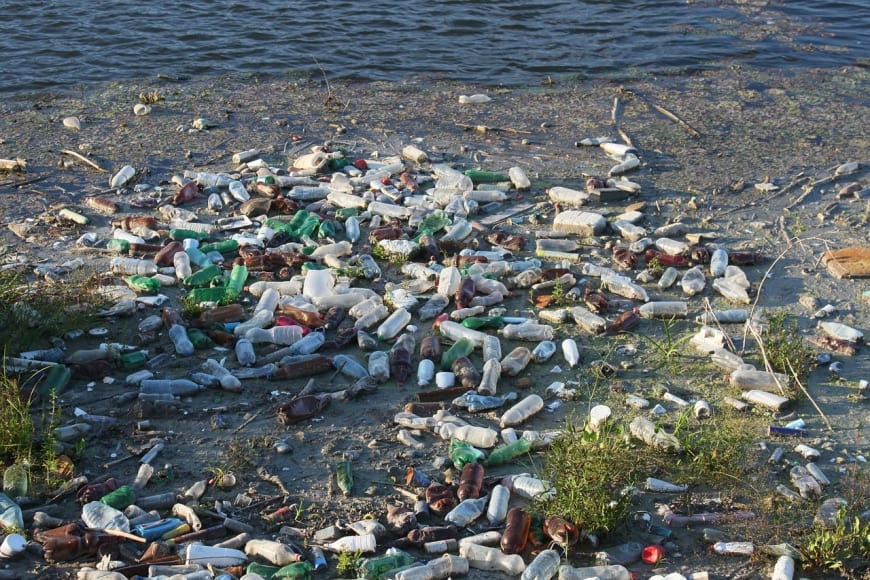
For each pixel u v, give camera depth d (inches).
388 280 405.7
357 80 689.0
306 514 268.4
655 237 445.1
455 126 597.0
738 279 399.9
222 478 279.6
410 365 341.1
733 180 514.3
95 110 619.5
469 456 286.4
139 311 378.0
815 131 589.0
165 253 413.4
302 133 581.0
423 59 730.2
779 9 860.0
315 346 349.4
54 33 762.2
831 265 414.6
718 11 853.8
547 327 361.4
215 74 696.4
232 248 428.8
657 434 296.8
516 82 687.7
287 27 786.8
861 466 290.7
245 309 380.8
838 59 740.0
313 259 417.1
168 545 249.6
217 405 319.0
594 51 752.3
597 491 261.3
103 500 264.8
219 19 801.6
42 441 288.5
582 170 529.3
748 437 304.0
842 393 329.4
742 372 331.9
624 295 394.0
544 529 258.2
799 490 277.6
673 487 279.1
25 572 242.2
